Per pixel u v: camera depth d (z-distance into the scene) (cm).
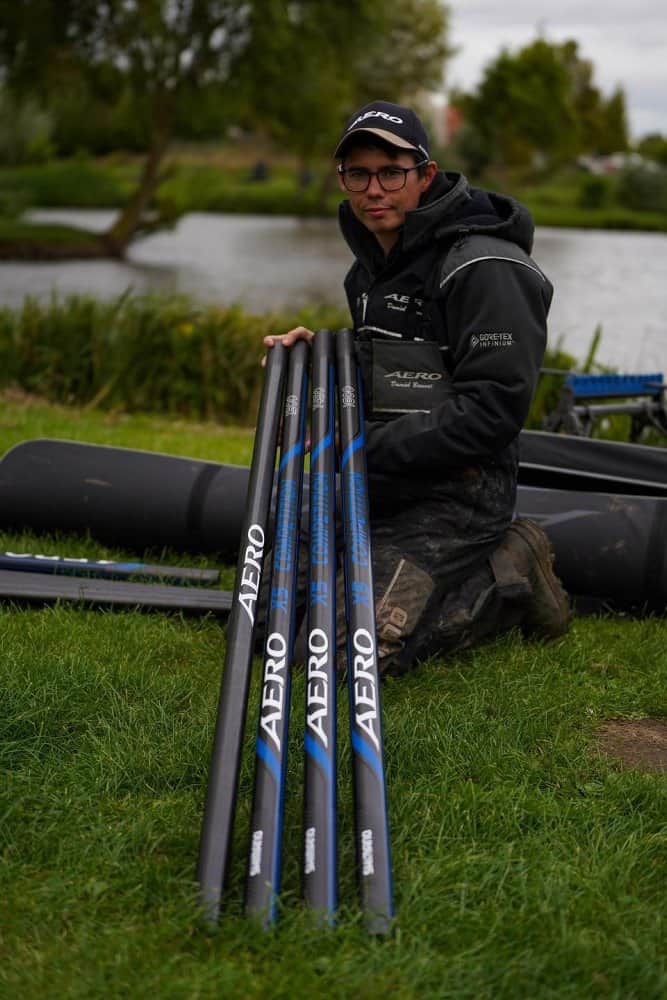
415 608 310
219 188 5312
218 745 221
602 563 379
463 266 296
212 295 1838
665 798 247
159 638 340
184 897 201
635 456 437
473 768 261
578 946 192
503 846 226
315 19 2786
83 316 862
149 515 417
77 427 690
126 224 2886
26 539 423
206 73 2850
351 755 234
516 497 369
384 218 302
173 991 179
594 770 267
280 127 3116
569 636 355
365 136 293
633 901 210
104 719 277
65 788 245
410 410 308
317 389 306
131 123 3166
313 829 208
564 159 6462
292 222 4572
